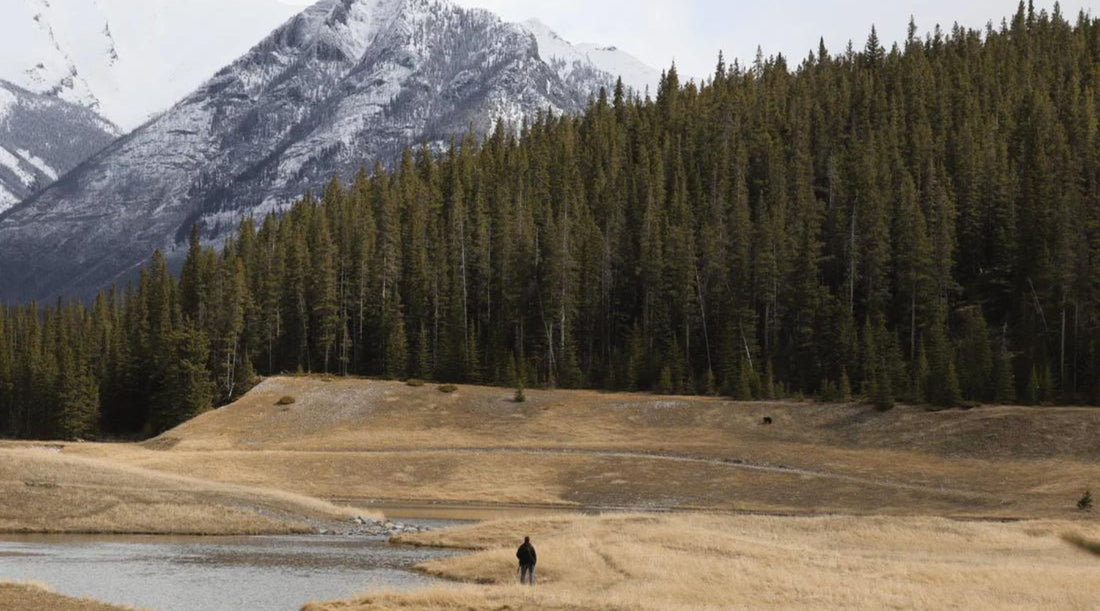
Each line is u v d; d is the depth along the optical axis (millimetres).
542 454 159125
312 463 155500
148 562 79250
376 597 58719
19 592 56594
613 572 72125
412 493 144000
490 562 76625
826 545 87812
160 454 162250
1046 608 58469
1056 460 144250
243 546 90625
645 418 180125
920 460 151875
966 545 87688
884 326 196250
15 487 102562
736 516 100500
